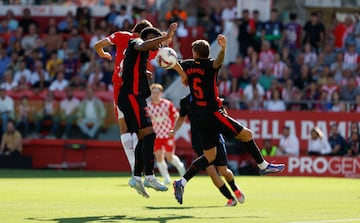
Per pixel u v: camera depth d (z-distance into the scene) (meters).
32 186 58.84
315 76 86.25
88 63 90.62
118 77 43.53
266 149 81.19
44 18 103.38
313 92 84.44
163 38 40.50
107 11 102.69
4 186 58.56
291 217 36.88
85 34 96.25
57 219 35.69
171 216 37.06
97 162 86.00
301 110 83.06
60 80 89.44
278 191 56.31
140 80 42.22
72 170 85.88
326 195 52.56
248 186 61.53
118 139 85.62
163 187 42.69
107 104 85.75
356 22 92.38
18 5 104.88
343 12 102.69
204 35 94.06
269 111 81.38
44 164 86.75
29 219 35.59
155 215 37.56
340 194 53.56
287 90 84.19
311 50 89.94
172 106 65.69
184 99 45.59
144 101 42.41
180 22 93.12
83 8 97.88
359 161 79.44
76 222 34.53
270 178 73.31
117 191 54.28
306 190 57.62
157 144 65.31
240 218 36.22
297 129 81.00
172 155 65.94
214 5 100.56
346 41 91.12
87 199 47.28
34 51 93.06
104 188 57.22
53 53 92.25
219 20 95.44
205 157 41.06
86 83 88.62
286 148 80.62
